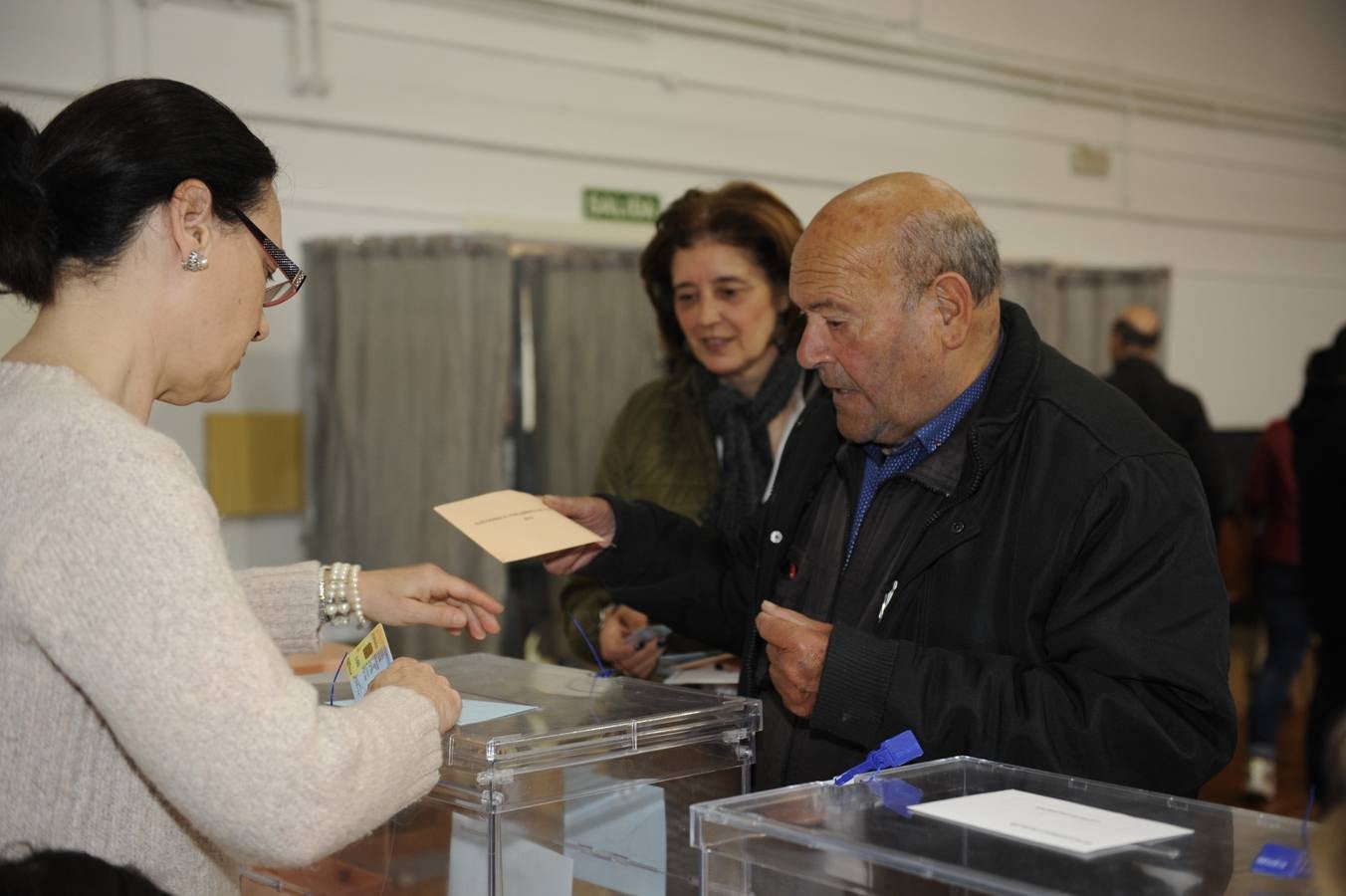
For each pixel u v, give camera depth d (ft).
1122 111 20.35
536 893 3.39
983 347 4.40
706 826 2.95
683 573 5.46
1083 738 3.75
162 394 3.30
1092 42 19.85
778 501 5.05
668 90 15.62
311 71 12.89
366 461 12.69
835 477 4.98
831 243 4.23
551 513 4.76
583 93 14.93
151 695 2.55
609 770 3.57
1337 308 23.79
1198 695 3.78
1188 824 2.81
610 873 3.59
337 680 4.34
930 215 4.21
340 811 2.70
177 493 2.69
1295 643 13.25
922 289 4.19
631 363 14.30
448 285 12.87
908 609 4.39
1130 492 3.97
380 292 12.69
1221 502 14.08
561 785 3.45
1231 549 16.19
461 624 4.50
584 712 3.77
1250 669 16.17
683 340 7.22
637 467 7.06
